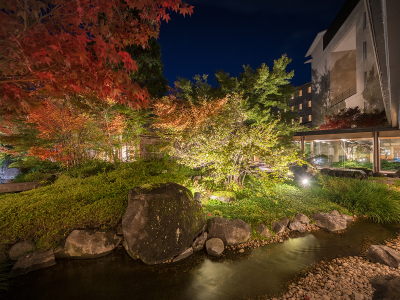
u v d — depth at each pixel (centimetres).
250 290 332
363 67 1995
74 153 905
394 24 470
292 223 562
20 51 171
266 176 748
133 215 416
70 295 324
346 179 952
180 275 373
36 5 177
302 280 354
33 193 587
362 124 1791
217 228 481
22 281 354
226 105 952
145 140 1116
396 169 1652
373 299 288
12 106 221
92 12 210
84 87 248
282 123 1430
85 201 505
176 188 473
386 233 549
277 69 1314
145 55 1353
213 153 722
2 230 400
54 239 417
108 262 407
